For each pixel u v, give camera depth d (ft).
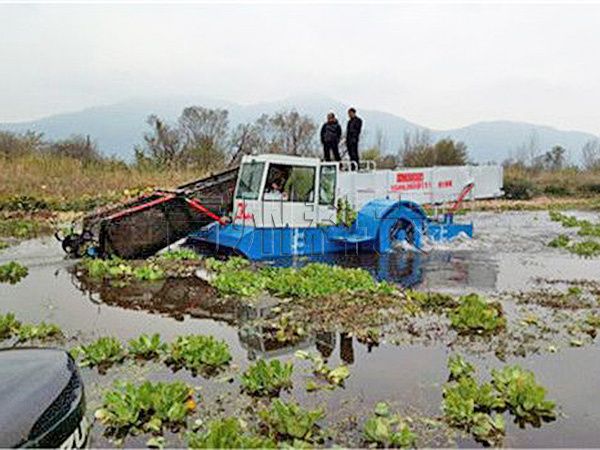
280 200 37.01
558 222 69.46
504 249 44.60
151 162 96.12
